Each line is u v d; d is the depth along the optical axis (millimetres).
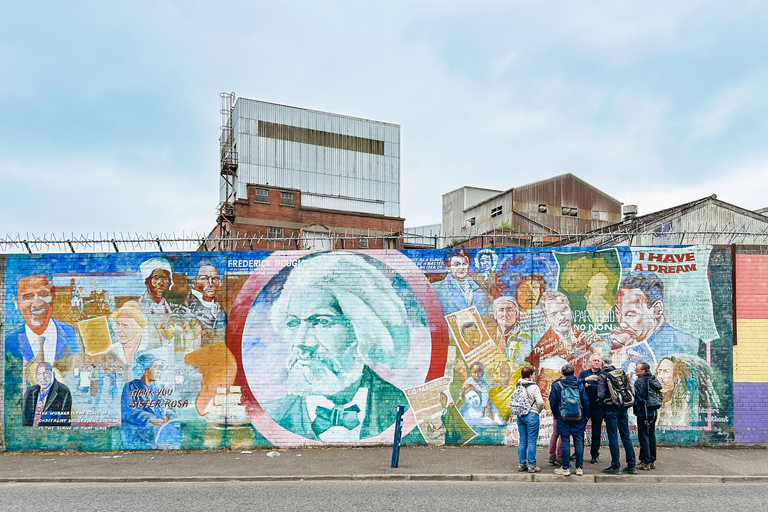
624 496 7402
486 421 10438
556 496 7395
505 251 10703
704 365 10398
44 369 10602
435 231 48250
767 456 9547
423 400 10484
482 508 6852
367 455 9727
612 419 8422
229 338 10641
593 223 39094
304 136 42844
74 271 10750
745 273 10539
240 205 37719
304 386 10531
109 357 10625
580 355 10492
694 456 9516
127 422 10508
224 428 10469
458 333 10594
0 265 10727
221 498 7453
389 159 46250
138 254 10766
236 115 40812
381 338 10617
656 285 10539
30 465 9391
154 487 8156
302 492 7715
